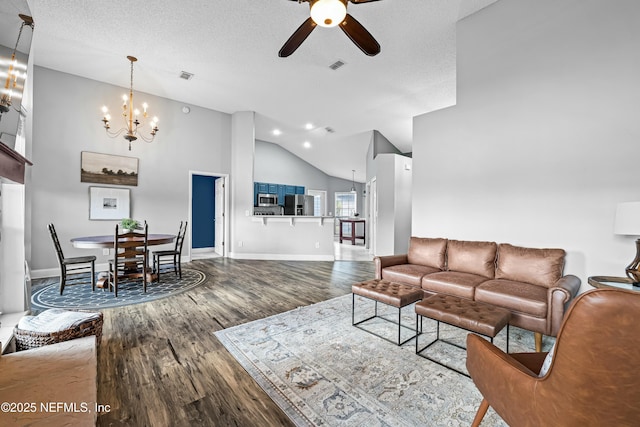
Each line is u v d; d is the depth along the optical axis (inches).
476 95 123.0
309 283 161.3
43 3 111.3
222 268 200.4
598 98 93.1
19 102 77.1
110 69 167.5
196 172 227.5
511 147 113.3
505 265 105.7
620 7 88.9
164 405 58.7
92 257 143.9
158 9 115.1
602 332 29.3
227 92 199.9
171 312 112.1
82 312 83.0
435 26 128.0
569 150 99.1
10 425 38.4
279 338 90.0
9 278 89.2
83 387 48.9
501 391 41.8
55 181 169.6
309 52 146.6
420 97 203.3
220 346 84.3
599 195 93.2
